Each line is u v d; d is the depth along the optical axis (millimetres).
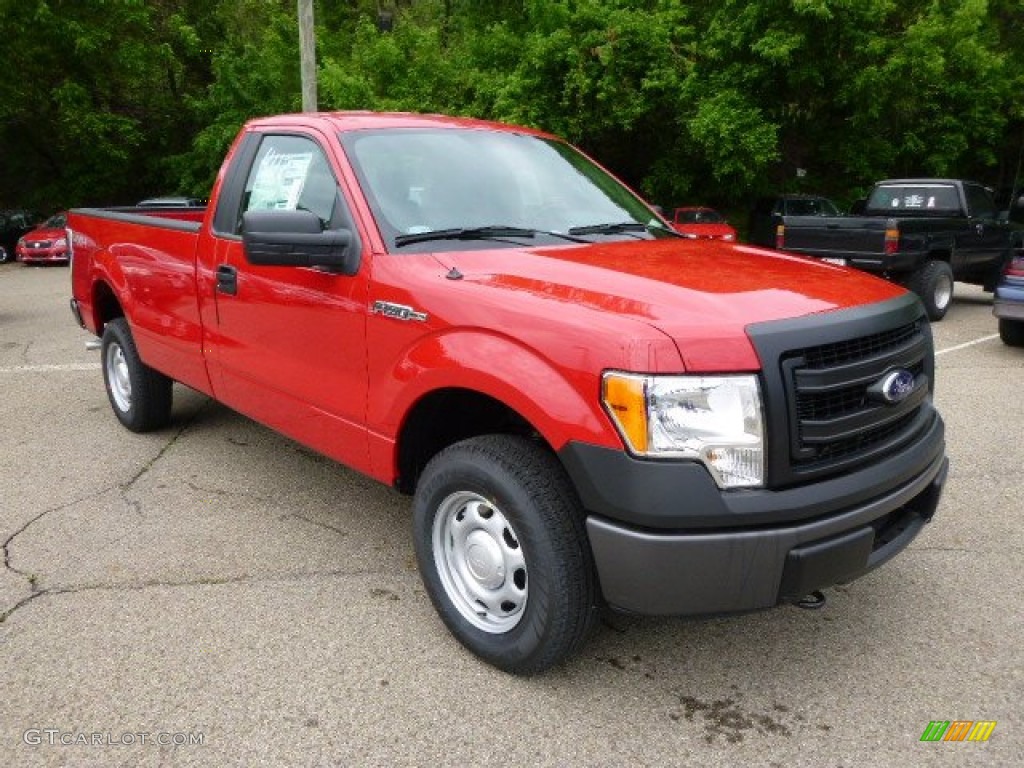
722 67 20562
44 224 20359
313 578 3707
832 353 2682
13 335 9781
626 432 2475
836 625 3344
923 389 3104
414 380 3055
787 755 2592
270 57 24656
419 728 2711
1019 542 4078
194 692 2889
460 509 3078
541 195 3932
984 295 14000
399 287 3152
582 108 20406
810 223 10352
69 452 5355
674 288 2840
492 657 2979
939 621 3363
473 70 21703
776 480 2527
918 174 24656
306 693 2889
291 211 3301
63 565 3807
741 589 2525
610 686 2939
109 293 5750
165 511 4422
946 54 22688
